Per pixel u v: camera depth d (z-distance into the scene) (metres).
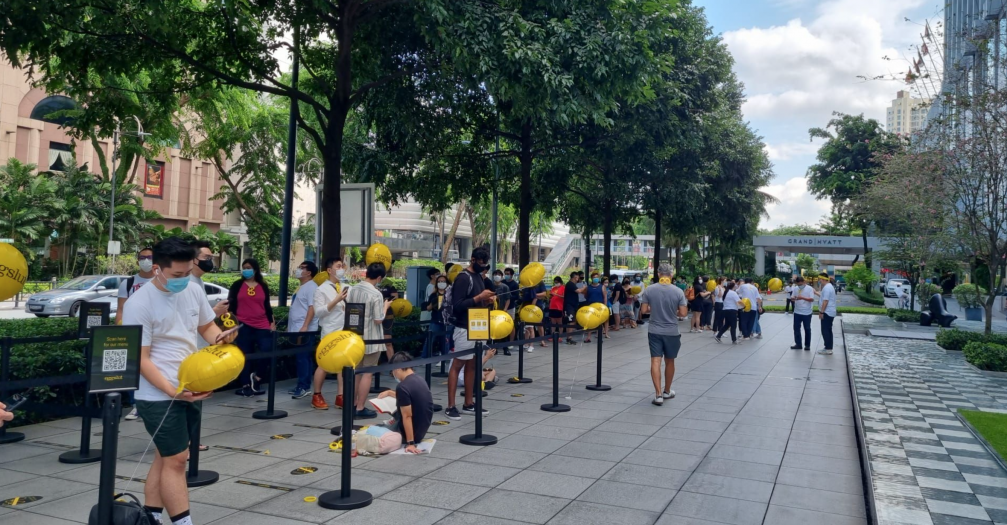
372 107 15.07
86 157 45.41
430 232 84.00
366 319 7.96
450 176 20.72
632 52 12.25
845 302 47.44
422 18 10.32
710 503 5.14
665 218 30.09
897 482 5.50
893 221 23.67
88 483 5.29
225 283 38.25
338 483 5.43
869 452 6.48
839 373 12.66
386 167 17.97
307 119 25.95
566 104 11.46
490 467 6.00
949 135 16.09
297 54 12.88
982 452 6.51
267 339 9.30
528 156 19.20
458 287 8.25
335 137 12.53
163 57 11.91
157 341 3.97
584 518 4.75
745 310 19.52
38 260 36.50
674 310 9.27
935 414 8.46
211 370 3.80
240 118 26.19
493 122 19.42
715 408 8.98
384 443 6.34
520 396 9.73
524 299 16.36
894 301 47.28
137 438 6.78
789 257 106.94
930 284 27.33
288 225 13.46
